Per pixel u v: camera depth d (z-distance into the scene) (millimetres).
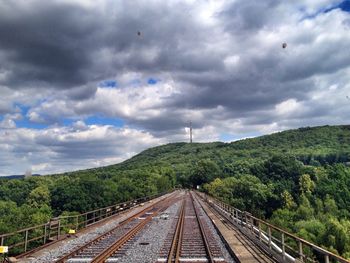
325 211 93375
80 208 52250
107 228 26797
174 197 82188
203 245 19078
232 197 106188
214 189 111000
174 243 18984
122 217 35469
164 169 159375
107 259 15539
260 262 14273
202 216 36500
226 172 169125
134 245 19219
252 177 118625
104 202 55531
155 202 61688
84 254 16438
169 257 15430
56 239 20547
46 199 61188
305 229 65938
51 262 14727
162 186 107938
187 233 23953
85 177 58625
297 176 119938
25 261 15000
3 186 84500
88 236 22594
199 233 23922
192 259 15625
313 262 11031
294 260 12305
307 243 10914
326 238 60906
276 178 124812
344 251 57062
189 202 61438
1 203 54812
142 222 29734
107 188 59031
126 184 69188
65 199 53594
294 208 98312
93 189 55844
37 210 50844
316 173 117500
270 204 104188
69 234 22547
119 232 24297
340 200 101312
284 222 73688
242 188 108125
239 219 27016
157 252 17125
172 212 40875
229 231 24047
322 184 110375
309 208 90875
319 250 9781
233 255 16203
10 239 34250
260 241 17922
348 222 66250
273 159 131500
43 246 18312
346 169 123625
